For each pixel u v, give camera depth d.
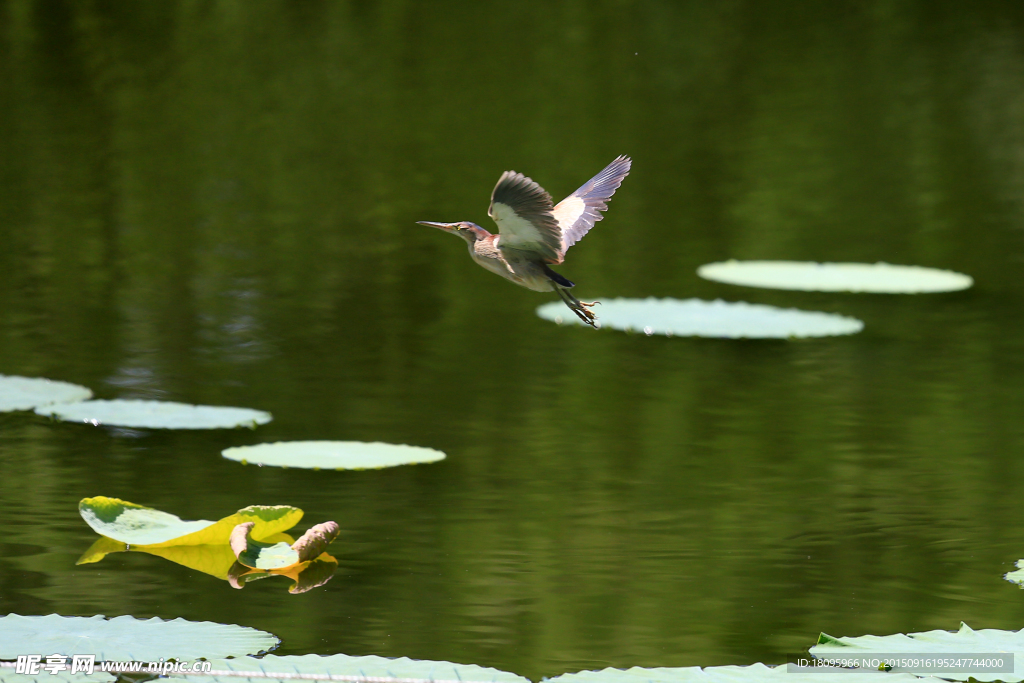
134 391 14.30
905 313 18.86
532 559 10.28
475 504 11.48
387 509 11.28
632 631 9.02
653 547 10.58
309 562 10.17
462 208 23.39
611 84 34.41
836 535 10.88
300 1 42.06
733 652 8.72
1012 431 13.60
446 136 28.88
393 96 32.28
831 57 37.84
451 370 15.62
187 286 18.89
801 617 9.30
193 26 38.50
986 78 35.50
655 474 12.27
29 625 8.42
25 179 24.45
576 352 16.58
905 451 13.00
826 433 13.53
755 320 17.69
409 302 18.67
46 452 12.41
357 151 27.50
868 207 25.08
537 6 43.22
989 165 28.05
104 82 32.16
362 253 21.06
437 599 9.53
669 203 25.20
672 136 29.78
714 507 11.48
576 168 26.39
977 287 20.16
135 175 25.20
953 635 8.51
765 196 25.73
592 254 21.97
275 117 30.12
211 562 10.20
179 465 12.18
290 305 18.20
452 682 7.72
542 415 14.02
